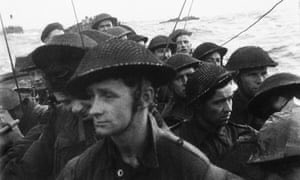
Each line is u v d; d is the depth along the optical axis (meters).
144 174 1.63
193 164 1.61
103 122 1.52
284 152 1.77
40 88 4.30
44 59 2.34
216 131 2.92
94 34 2.85
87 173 1.71
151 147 1.61
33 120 3.86
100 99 1.52
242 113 3.48
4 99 3.81
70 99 2.30
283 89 2.16
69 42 2.26
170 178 1.61
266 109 2.25
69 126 2.56
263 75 3.55
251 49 3.65
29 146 2.97
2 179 2.83
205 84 2.80
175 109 3.59
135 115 1.57
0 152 3.01
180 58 3.73
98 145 1.73
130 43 1.52
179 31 6.52
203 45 5.22
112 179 1.67
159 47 5.88
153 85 1.60
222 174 1.65
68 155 2.52
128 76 1.50
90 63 1.47
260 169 1.95
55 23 5.54
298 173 1.79
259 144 1.89
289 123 1.82
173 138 1.65
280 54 9.91
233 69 3.59
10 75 4.69
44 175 2.73
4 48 12.80
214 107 2.83
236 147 2.37
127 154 1.64
